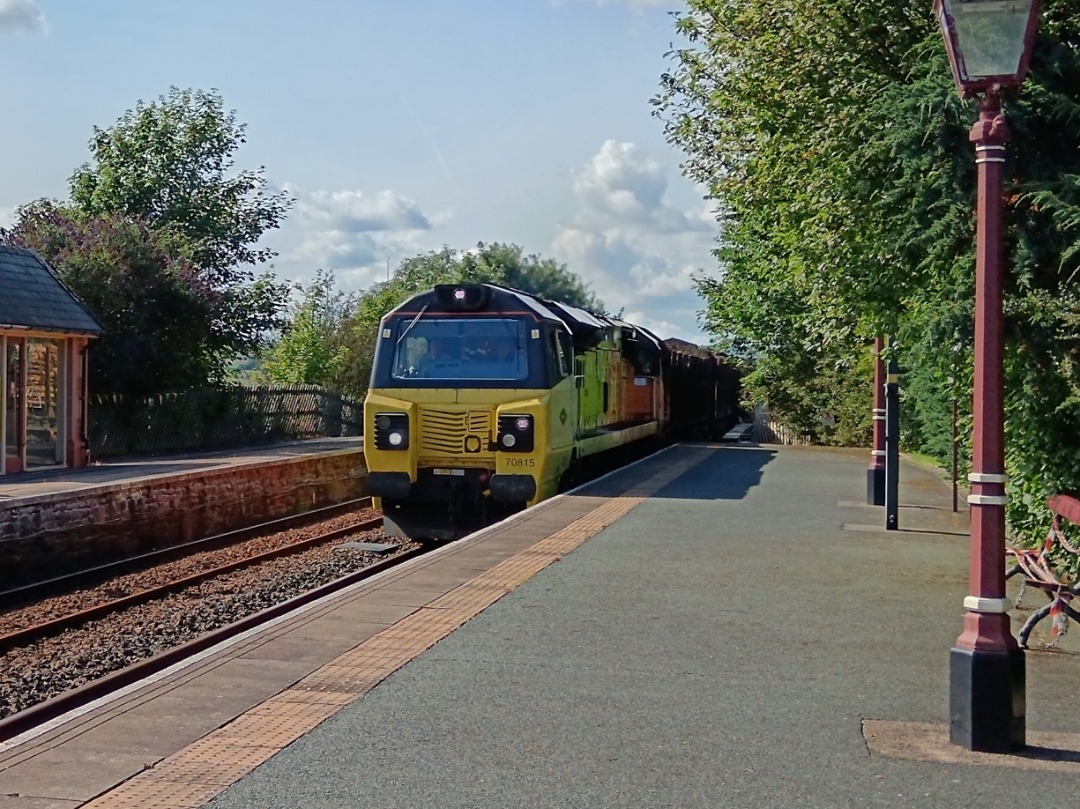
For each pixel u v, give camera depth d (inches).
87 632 487.2
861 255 523.2
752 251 1160.2
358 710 267.7
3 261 950.4
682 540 511.8
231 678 293.6
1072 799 217.0
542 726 257.0
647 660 312.3
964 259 395.5
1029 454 430.9
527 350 657.0
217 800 213.9
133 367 1186.0
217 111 1553.9
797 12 518.9
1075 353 373.1
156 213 1517.0
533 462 644.7
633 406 1018.7
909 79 463.2
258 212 1563.7
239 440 1393.9
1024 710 246.4
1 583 599.5
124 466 986.1
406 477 651.5
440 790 219.5
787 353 1448.1
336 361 1813.5
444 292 670.5
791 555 477.7
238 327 1435.8
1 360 891.4
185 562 669.9
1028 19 241.8
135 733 251.1
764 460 971.9
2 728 337.1
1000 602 246.1
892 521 558.6
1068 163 387.9
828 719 263.6
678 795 217.6
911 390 924.0
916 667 307.6
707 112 848.3
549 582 416.5
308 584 579.8
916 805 213.8
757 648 326.0
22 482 816.3
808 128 553.6
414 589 404.2
